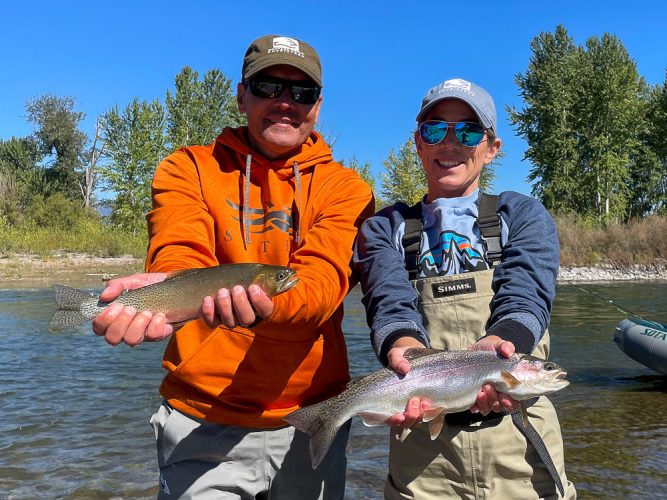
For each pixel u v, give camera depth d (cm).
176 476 122
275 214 126
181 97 1942
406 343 116
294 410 117
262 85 123
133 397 308
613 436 254
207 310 93
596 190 1959
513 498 119
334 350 127
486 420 120
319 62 129
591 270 1176
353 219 129
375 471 217
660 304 702
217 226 124
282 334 116
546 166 2033
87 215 1945
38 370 364
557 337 490
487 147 134
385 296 122
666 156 2134
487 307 122
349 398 115
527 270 120
